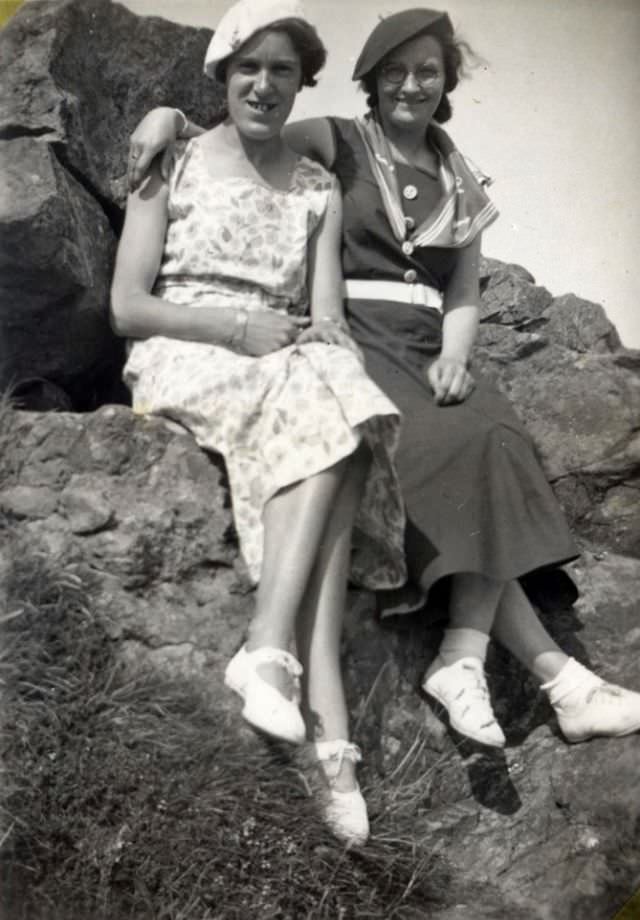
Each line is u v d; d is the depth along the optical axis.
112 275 3.13
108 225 3.16
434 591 2.83
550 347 3.56
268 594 2.47
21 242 2.85
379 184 3.03
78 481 2.75
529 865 2.72
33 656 2.57
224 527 2.71
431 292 3.05
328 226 2.97
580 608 3.07
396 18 3.03
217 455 2.74
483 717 2.67
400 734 2.77
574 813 2.79
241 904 2.44
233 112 2.88
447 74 3.12
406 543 2.70
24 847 2.43
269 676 2.40
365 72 3.03
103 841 2.43
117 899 2.42
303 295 2.95
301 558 2.48
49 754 2.48
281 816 2.50
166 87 3.31
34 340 3.06
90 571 2.70
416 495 2.71
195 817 2.46
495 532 2.69
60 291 2.95
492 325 3.68
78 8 3.10
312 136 3.07
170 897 2.42
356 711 2.72
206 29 3.42
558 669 2.83
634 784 2.79
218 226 2.87
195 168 2.91
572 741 2.84
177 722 2.57
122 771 2.48
